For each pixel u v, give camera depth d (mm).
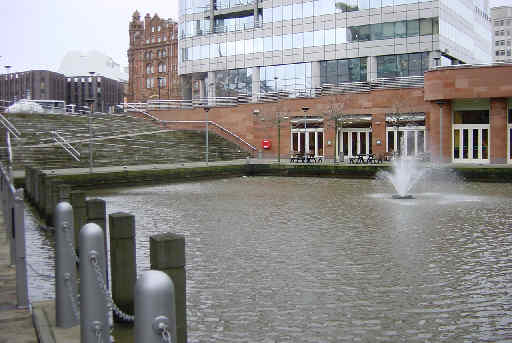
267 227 15641
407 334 6977
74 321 6363
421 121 44688
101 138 41844
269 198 23938
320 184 32156
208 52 69000
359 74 58562
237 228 15469
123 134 46812
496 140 38188
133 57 130750
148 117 58125
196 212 19109
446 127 40188
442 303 8266
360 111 47469
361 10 57281
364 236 14031
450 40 56750
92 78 152375
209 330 7191
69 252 6414
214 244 13055
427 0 53469
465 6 62156
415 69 55000
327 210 19469
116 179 30531
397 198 23625
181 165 39125
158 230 15148
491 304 8195
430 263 10875
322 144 50531
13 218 7398
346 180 35500
